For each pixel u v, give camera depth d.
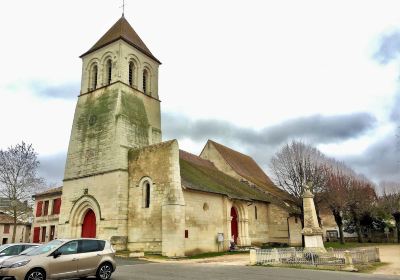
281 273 14.37
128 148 26.91
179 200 22.92
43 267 11.25
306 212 20.59
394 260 21.52
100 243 12.97
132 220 24.77
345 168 46.31
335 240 51.09
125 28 31.91
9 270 10.80
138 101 29.77
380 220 50.12
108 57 30.16
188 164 31.59
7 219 50.44
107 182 25.80
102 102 28.75
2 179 36.28
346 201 42.41
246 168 44.38
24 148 37.78
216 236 26.62
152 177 24.58
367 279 12.77
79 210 26.95
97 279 12.48
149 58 32.47
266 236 34.66
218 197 27.81
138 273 14.14
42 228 39.41
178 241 22.05
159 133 31.06
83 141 28.58
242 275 13.62
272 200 36.78
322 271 15.46
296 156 37.97
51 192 39.59
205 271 14.89
